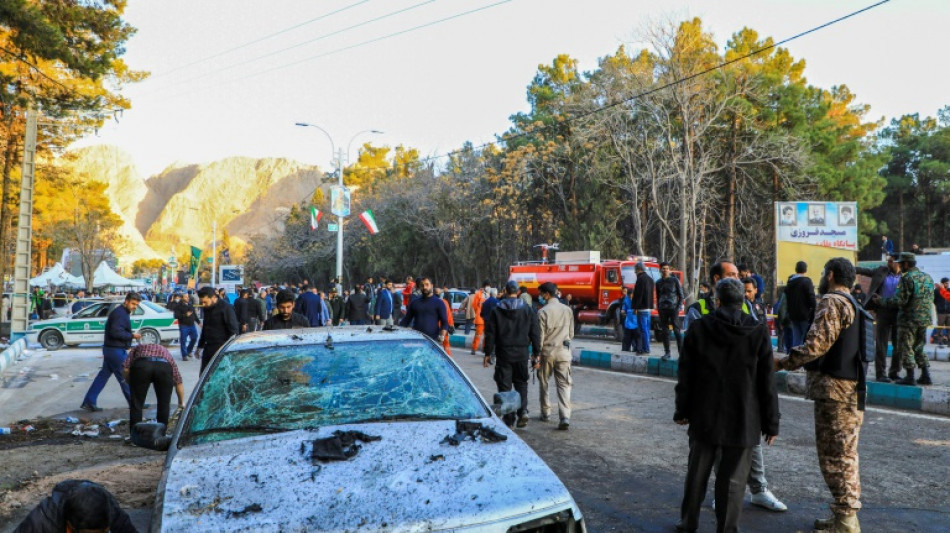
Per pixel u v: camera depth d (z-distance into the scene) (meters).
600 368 13.92
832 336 4.45
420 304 10.49
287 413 3.77
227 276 40.44
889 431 7.75
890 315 10.29
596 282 22.44
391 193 53.00
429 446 3.34
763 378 4.32
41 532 2.87
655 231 39.31
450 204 46.12
